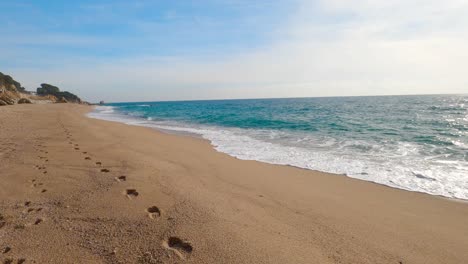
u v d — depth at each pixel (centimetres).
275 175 673
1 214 387
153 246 312
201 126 1920
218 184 566
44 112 2625
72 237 330
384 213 451
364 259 311
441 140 1112
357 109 3428
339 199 513
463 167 732
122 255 295
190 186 529
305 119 2108
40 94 9394
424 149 965
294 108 4069
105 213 392
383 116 2281
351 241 350
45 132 1177
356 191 566
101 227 353
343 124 1714
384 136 1242
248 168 735
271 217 410
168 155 838
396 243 352
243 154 933
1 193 464
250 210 429
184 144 1105
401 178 654
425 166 751
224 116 2784
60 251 301
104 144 954
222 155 906
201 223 366
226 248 310
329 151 967
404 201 512
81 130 1316
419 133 1309
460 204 500
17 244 314
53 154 748
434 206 489
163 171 624
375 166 761
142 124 2112
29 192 471
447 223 420
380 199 520
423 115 2344
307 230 374
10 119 1723
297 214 430
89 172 587
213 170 686
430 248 344
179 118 2814
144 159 734
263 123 1933
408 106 4012
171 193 477
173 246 315
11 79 6656
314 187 584
